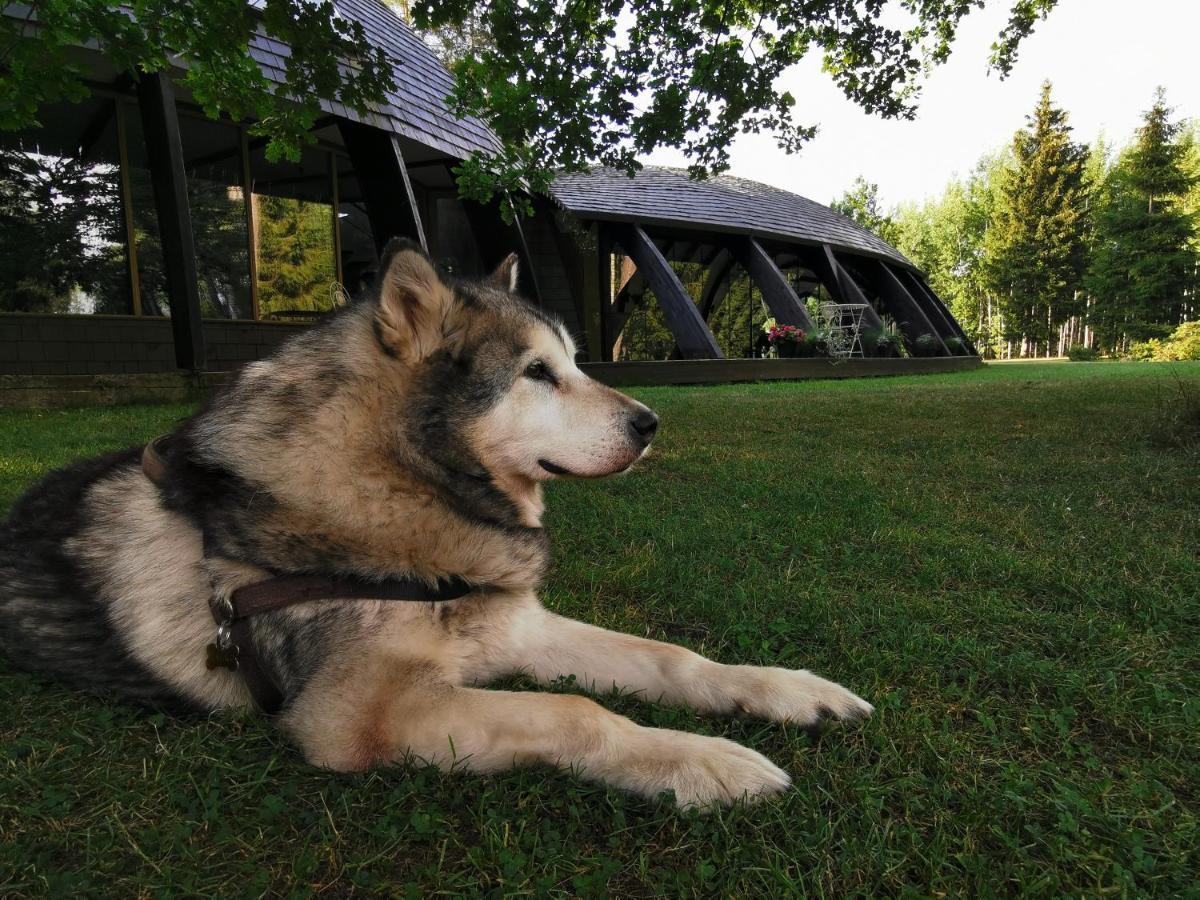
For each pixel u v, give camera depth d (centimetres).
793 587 280
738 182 2622
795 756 169
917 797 151
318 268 1320
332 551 182
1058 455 557
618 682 207
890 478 490
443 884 129
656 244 1914
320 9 463
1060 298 5334
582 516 389
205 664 189
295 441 188
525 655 216
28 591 206
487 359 209
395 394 196
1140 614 248
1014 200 5450
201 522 190
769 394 1195
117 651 194
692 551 329
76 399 859
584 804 150
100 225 1052
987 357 6019
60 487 227
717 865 134
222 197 1172
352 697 168
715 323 2123
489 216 1398
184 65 903
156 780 158
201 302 1154
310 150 1280
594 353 1781
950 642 229
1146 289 4353
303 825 146
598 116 599
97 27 427
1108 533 349
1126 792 156
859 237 2480
